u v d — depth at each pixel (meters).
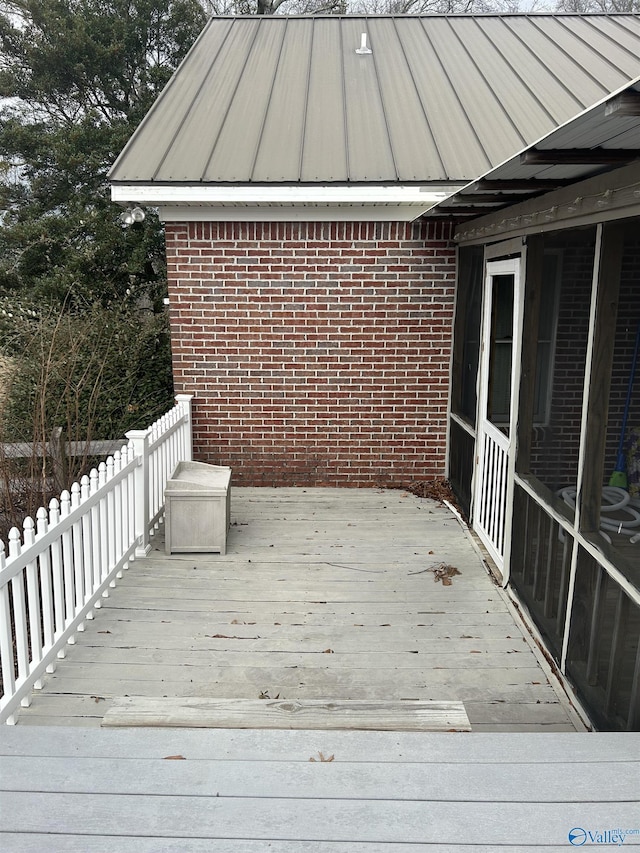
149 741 2.40
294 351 6.83
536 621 4.11
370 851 1.86
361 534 5.77
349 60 8.87
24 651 3.31
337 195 6.14
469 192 3.84
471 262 6.11
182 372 6.89
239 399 6.96
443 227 6.54
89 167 14.96
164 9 16.14
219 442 7.07
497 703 3.41
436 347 6.81
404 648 3.95
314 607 4.45
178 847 1.88
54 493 6.24
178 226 6.57
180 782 2.15
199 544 5.29
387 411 6.97
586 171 3.14
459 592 4.68
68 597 3.91
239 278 6.68
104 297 13.71
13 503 6.08
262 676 3.65
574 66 8.37
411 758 2.29
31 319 9.24
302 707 2.72
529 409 4.46
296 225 6.55
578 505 3.35
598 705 3.13
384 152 6.61
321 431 7.03
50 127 16.08
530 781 2.15
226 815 2.00
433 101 7.70
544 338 4.40
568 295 3.94
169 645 3.96
